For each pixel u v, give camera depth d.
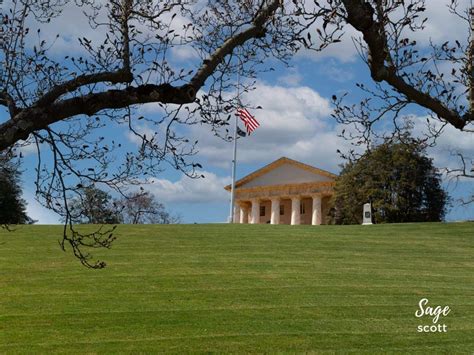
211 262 21.41
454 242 27.95
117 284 17.84
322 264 21.59
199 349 12.15
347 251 24.77
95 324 13.85
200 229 30.34
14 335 13.01
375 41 5.75
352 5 5.49
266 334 13.16
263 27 6.88
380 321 14.31
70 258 21.92
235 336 13.00
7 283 17.98
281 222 87.62
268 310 15.11
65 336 12.98
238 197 85.75
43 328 13.55
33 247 24.05
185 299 16.14
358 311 15.14
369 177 52.69
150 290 17.12
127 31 6.56
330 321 14.23
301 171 81.56
